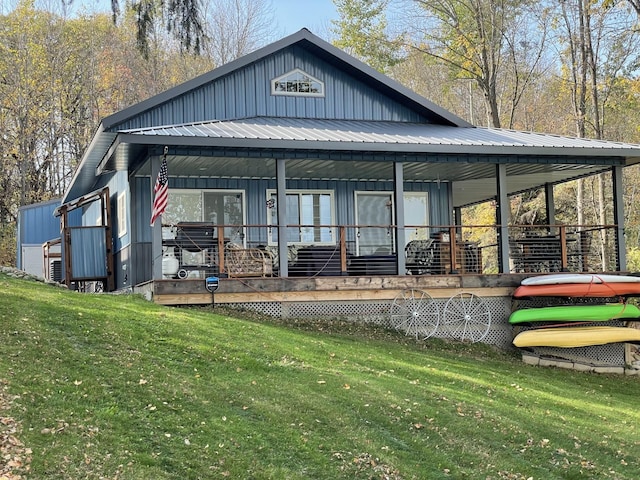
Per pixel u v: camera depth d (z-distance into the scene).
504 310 15.63
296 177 18.05
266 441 7.57
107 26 41.78
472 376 11.60
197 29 15.62
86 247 18.47
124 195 17.59
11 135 38.97
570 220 34.22
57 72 39.66
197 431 7.49
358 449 7.74
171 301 13.71
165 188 13.58
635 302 21.61
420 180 19.23
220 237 14.29
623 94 32.56
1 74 38.56
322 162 15.80
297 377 9.60
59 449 6.56
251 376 9.39
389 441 8.08
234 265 14.70
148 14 15.54
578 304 15.96
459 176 18.84
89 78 41.00
